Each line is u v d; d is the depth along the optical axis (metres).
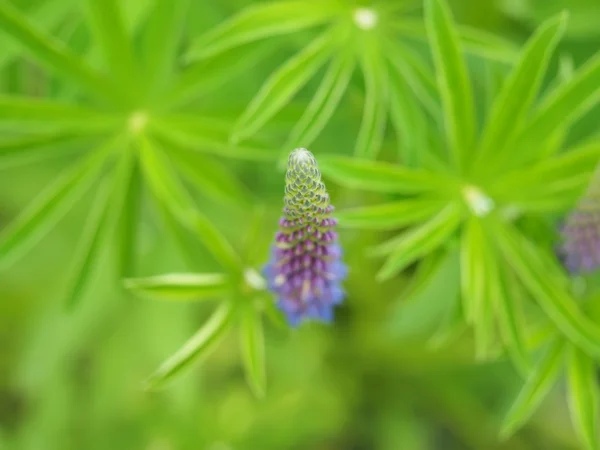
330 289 0.54
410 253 0.56
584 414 0.59
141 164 0.61
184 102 0.60
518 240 0.58
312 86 0.67
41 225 0.59
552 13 0.69
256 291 0.57
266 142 0.59
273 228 0.72
